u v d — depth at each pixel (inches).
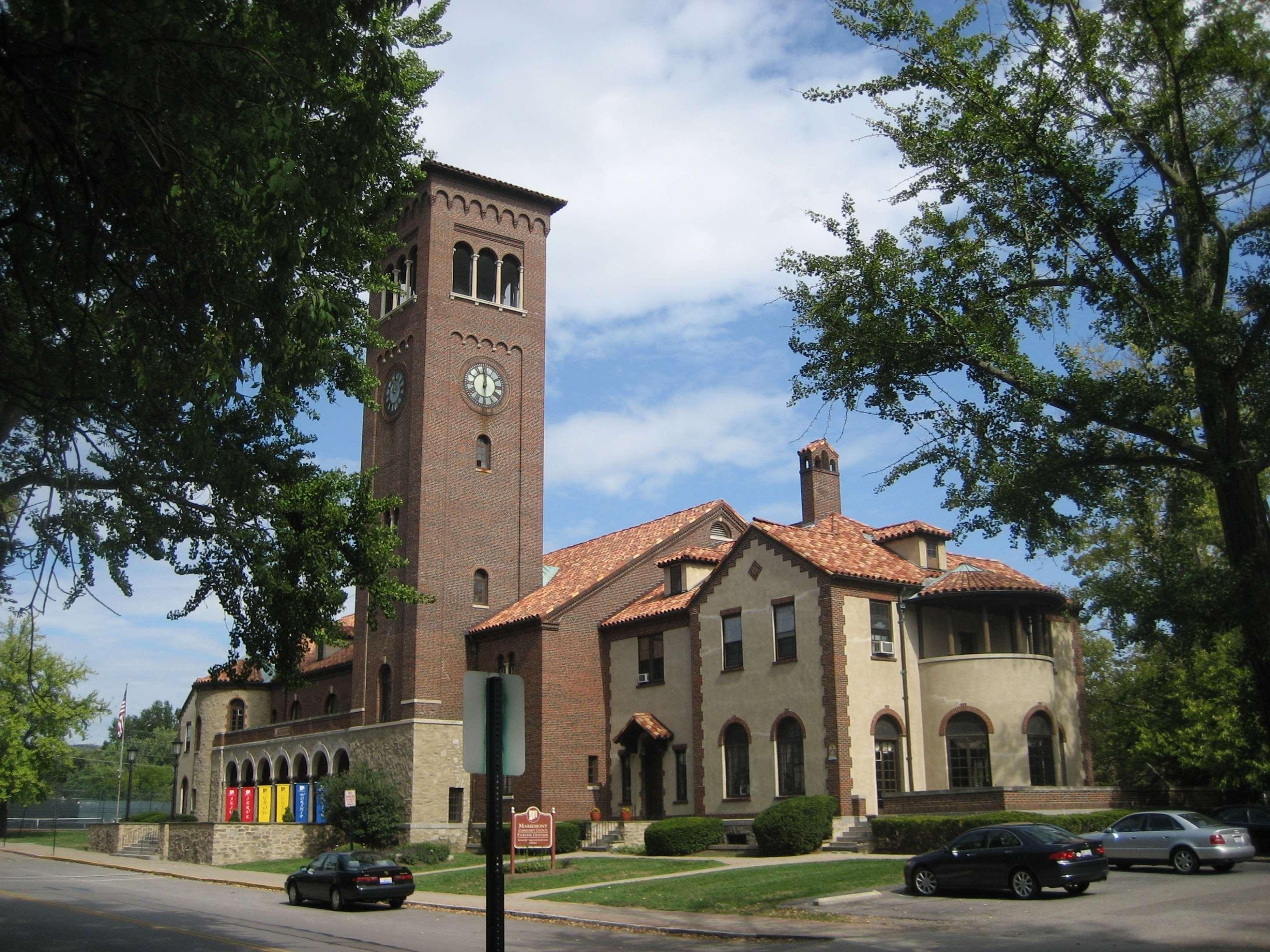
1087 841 941.8
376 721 1927.9
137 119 443.8
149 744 5575.8
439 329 2007.9
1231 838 1040.2
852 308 642.2
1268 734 556.1
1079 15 596.4
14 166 468.4
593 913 1021.8
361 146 516.4
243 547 796.0
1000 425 624.7
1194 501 694.5
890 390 641.6
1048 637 1526.8
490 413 2038.6
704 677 1616.6
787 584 1512.1
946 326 618.2
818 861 1241.4
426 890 1317.7
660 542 1956.2
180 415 627.8
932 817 1245.1
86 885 1536.7
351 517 871.7
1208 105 596.4
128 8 415.2
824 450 1921.8
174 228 477.7
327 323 537.6
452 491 1958.7
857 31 625.9
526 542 2023.9
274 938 888.9
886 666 1476.4
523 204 2166.6
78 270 478.9
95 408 602.2
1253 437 570.6
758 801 1496.1
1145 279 611.5
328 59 505.0
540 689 1758.1
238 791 2226.9
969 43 619.5
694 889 1099.3
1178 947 669.9
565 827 1624.0
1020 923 802.2
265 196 482.9
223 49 453.1
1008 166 617.9
